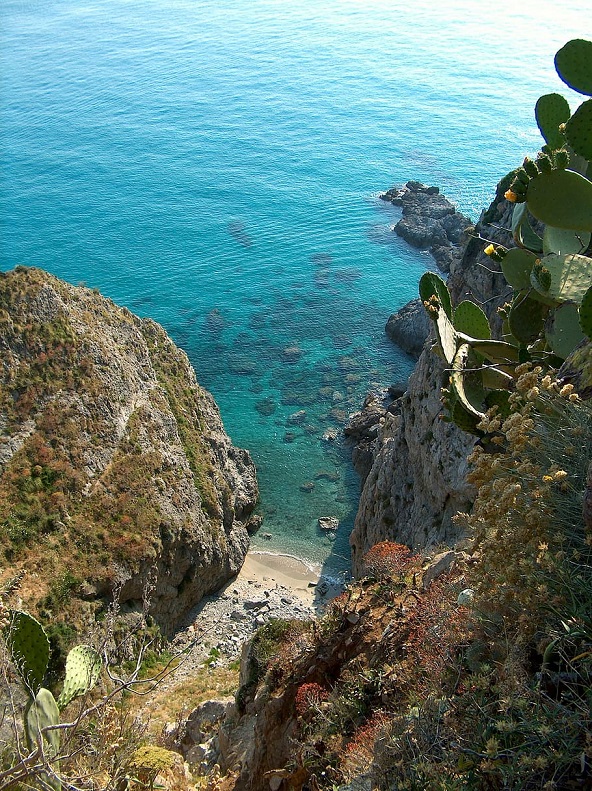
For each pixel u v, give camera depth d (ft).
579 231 23.00
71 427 133.08
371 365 199.82
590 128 21.59
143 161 424.05
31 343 136.98
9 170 414.41
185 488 140.67
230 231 312.50
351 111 496.64
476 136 414.82
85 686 22.13
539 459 16.72
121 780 19.97
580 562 14.74
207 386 194.29
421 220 288.71
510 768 12.00
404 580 29.27
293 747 26.48
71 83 620.49
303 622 42.27
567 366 20.33
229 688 90.58
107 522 126.41
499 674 14.47
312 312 231.50
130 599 120.88
